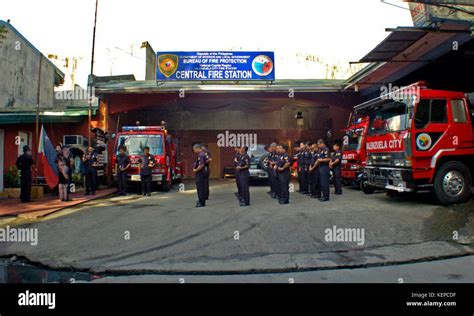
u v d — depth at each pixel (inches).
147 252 245.4
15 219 341.1
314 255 237.1
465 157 355.9
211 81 678.5
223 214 350.6
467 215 308.5
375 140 394.6
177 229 298.7
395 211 332.5
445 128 346.9
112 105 682.2
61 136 654.5
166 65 657.0
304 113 935.7
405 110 348.2
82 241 270.4
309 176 466.6
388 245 253.9
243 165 401.1
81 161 596.1
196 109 904.3
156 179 550.9
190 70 657.0
